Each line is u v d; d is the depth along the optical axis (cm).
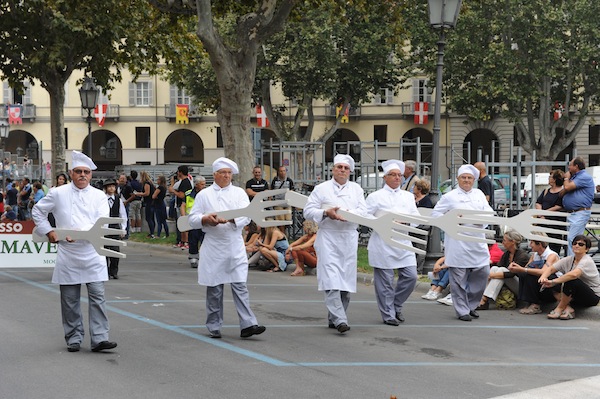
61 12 2469
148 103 5741
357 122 5566
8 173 3681
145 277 1478
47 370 737
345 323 919
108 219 792
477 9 4012
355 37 3816
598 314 1060
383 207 1009
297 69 3838
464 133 5366
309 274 1555
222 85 1898
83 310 1074
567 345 884
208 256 880
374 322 1017
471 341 898
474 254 1040
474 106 4247
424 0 3788
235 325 980
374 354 818
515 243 1130
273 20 1881
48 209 805
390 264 991
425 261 1424
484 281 1061
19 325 963
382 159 5531
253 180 1861
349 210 928
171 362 769
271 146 2256
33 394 654
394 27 2214
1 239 1501
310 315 1067
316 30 3697
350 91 4088
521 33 4016
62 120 2752
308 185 2300
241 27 1895
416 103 5388
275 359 785
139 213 2480
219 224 871
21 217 2861
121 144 5744
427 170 3031
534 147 4391
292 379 705
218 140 5750
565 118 4297
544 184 2802
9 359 782
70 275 804
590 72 4209
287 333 928
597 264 1355
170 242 2106
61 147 2748
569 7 3984
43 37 2581
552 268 1073
